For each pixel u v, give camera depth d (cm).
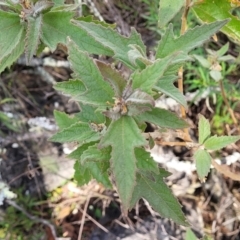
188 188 40
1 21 23
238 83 41
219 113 41
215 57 31
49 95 43
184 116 28
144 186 25
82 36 24
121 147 18
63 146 41
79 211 41
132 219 40
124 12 45
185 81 41
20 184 41
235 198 40
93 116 24
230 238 39
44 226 41
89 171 27
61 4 25
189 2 25
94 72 19
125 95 18
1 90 43
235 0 25
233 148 40
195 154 25
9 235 40
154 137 26
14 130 41
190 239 29
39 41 23
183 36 21
